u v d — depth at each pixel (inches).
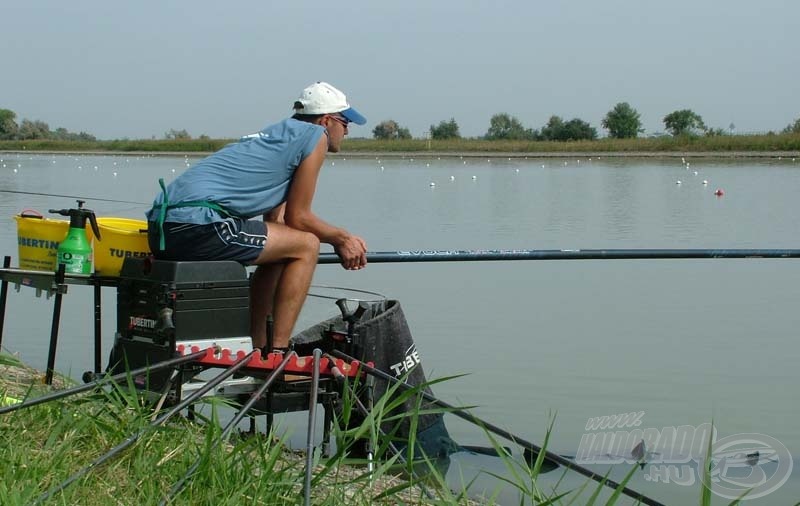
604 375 247.4
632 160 1713.8
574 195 824.3
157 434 141.3
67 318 301.4
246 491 126.6
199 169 172.2
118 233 180.7
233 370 150.9
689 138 2071.9
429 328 296.0
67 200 704.4
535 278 381.7
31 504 111.3
